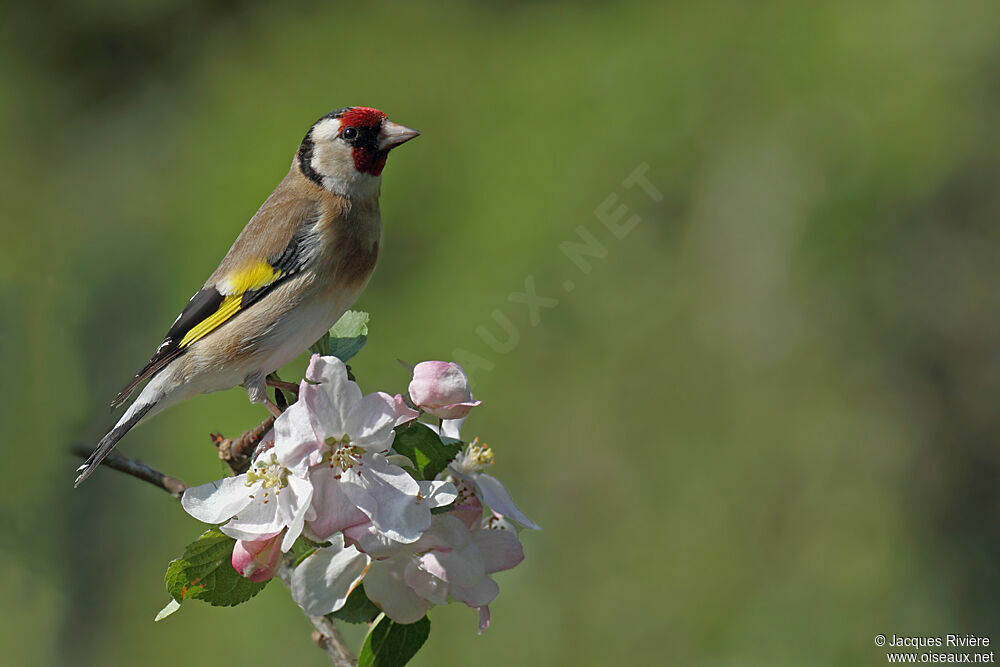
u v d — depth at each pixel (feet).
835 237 40.40
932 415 39.37
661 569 36.73
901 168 40.68
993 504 38.83
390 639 12.04
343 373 11.44
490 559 11.93
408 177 43.21
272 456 11.34
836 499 37.99
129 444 37.96
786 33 43.47
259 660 34.22
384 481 11.34
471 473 12.56
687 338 39.37
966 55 41.75
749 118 42.16
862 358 39.58
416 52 48.08
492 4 48.21
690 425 38.58
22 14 56.44
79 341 40.52
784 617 36.17
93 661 35.14
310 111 46.93
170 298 43.70
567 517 37.32
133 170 51.01
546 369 38.83
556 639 35.50
